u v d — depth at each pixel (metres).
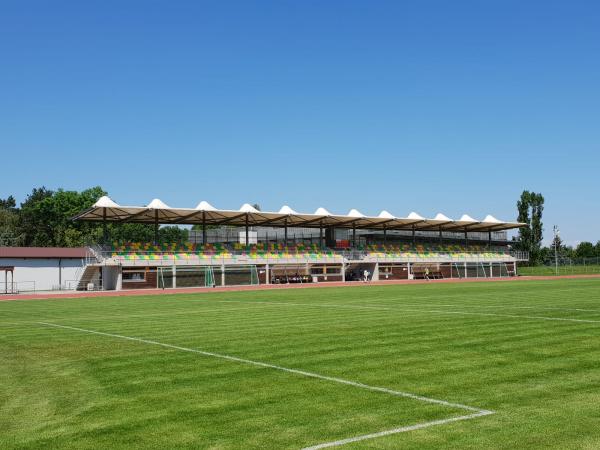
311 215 59.47
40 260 55.41
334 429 6.78
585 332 14.47
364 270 66.31
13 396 8.76
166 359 11.59
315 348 12.61
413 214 69.38
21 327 18.44
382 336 14.33
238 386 9.07
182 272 54.56
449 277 70.69
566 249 105.88
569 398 8.02
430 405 7.75
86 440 6.54
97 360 11.68
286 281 60.25
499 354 11.48
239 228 73.31
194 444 6.35
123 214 54.34
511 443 6.19
